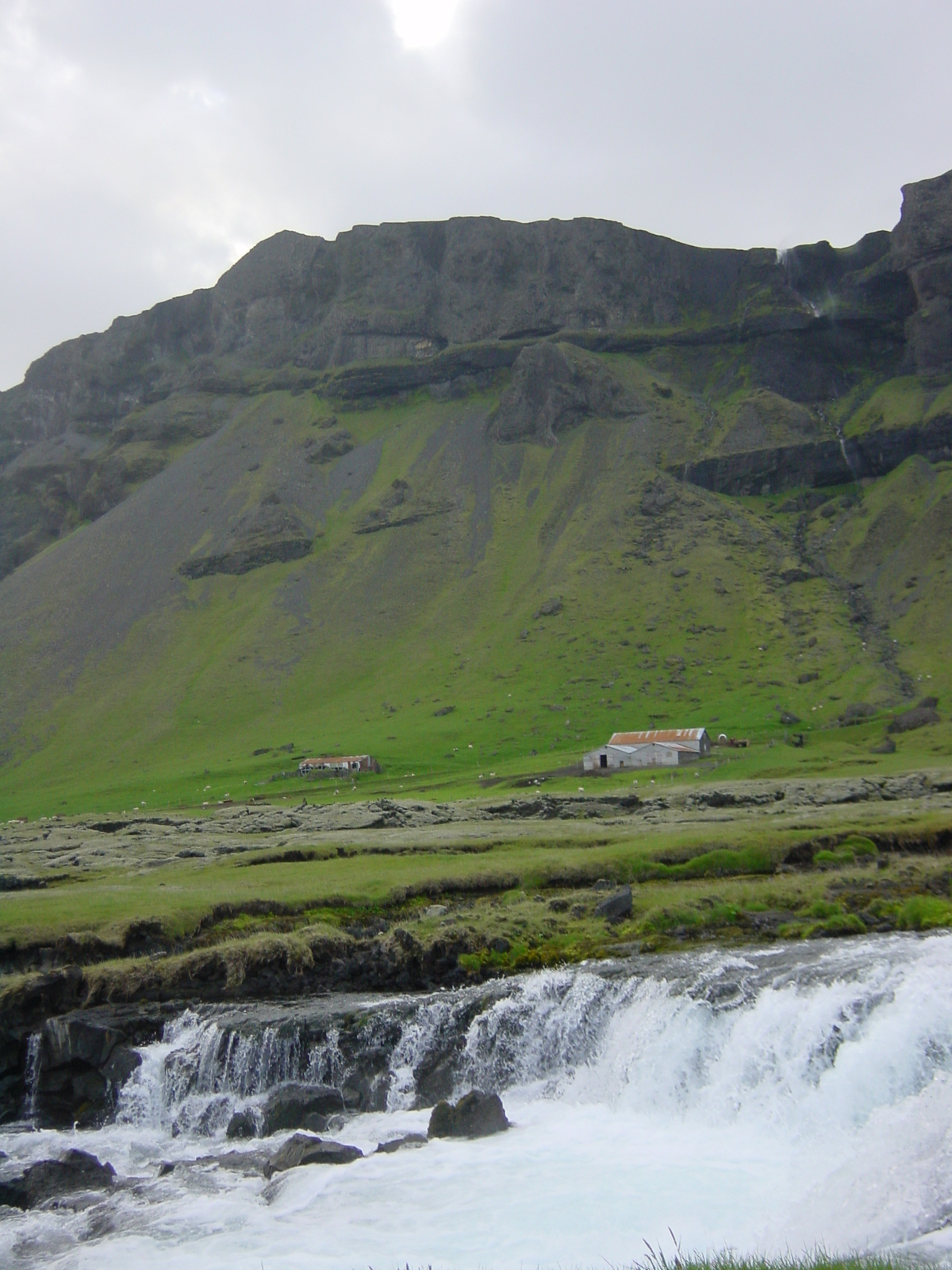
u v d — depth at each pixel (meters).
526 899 69.88
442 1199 31.14
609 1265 25.28
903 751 191.50
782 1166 31.73
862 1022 37.44
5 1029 51.75
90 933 60.34
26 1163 40.84
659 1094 40.50
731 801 129.88
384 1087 45.56
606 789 164.38
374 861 87.38
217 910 66.31
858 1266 19.95
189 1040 49.12
